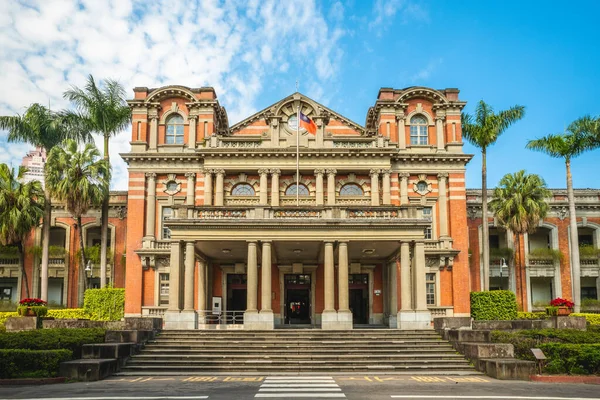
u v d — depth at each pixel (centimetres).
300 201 3856
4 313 3662
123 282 4603
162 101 4034
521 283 4716
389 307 3675
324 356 2384
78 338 2269
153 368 2262
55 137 4216
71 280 4625
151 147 3956
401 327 2928
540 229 4978
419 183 3953
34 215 4191
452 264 3797
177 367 2267
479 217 4775
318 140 3891
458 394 1631
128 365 2311
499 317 3778
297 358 2378
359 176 3906
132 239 3822
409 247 3128
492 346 2236
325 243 3020
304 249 3362
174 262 2992
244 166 3841
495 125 4059
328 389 1753
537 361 2059
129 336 2469
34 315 2905
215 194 3819
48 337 2244
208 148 3806
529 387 1788
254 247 3005
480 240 4744
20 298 4641
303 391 1711
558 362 2020
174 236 3016
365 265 3841
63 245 4994
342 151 3812
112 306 3812
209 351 2461
